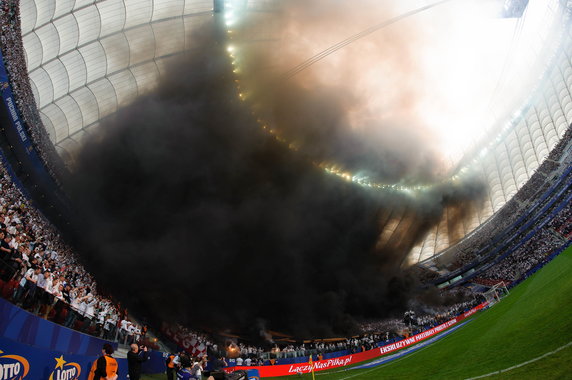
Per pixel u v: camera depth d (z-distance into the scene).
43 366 7.57
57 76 40.22
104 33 42.50
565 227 44.31
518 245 54.59
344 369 24.89
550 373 6.98
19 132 27.19
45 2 34.47
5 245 10.27
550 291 14.32
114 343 15.13
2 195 19.02
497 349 11.03
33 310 9.73
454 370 11.09
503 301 26.06
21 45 29.83
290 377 23.77
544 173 56.44
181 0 46.62
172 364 12.49
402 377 13.56
